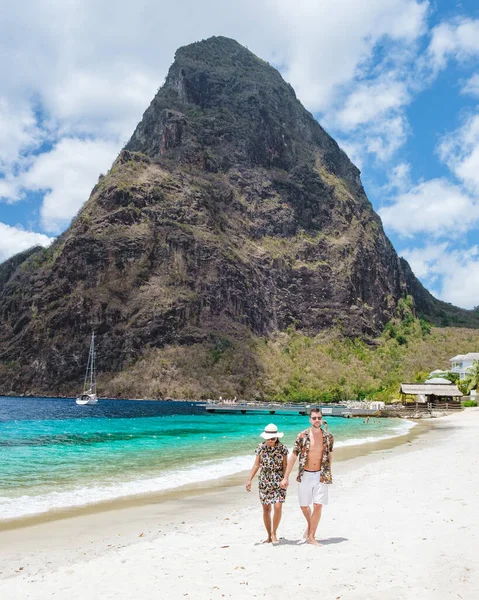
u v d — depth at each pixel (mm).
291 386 177000
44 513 16516
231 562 9938
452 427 56281
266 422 80375
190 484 22484
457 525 11898
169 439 46062
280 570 9289
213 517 15680
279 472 11469
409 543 10609
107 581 9266
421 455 29266
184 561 10227
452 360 144375
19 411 104312
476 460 24875
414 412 82812
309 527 11164
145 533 13656
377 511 14094
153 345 182500
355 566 9289
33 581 9578
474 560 9328
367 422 72500
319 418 11281
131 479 23500
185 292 196125
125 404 140625
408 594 7934
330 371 192000
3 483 21922
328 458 11242
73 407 122625
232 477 24500
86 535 13664
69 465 27844
